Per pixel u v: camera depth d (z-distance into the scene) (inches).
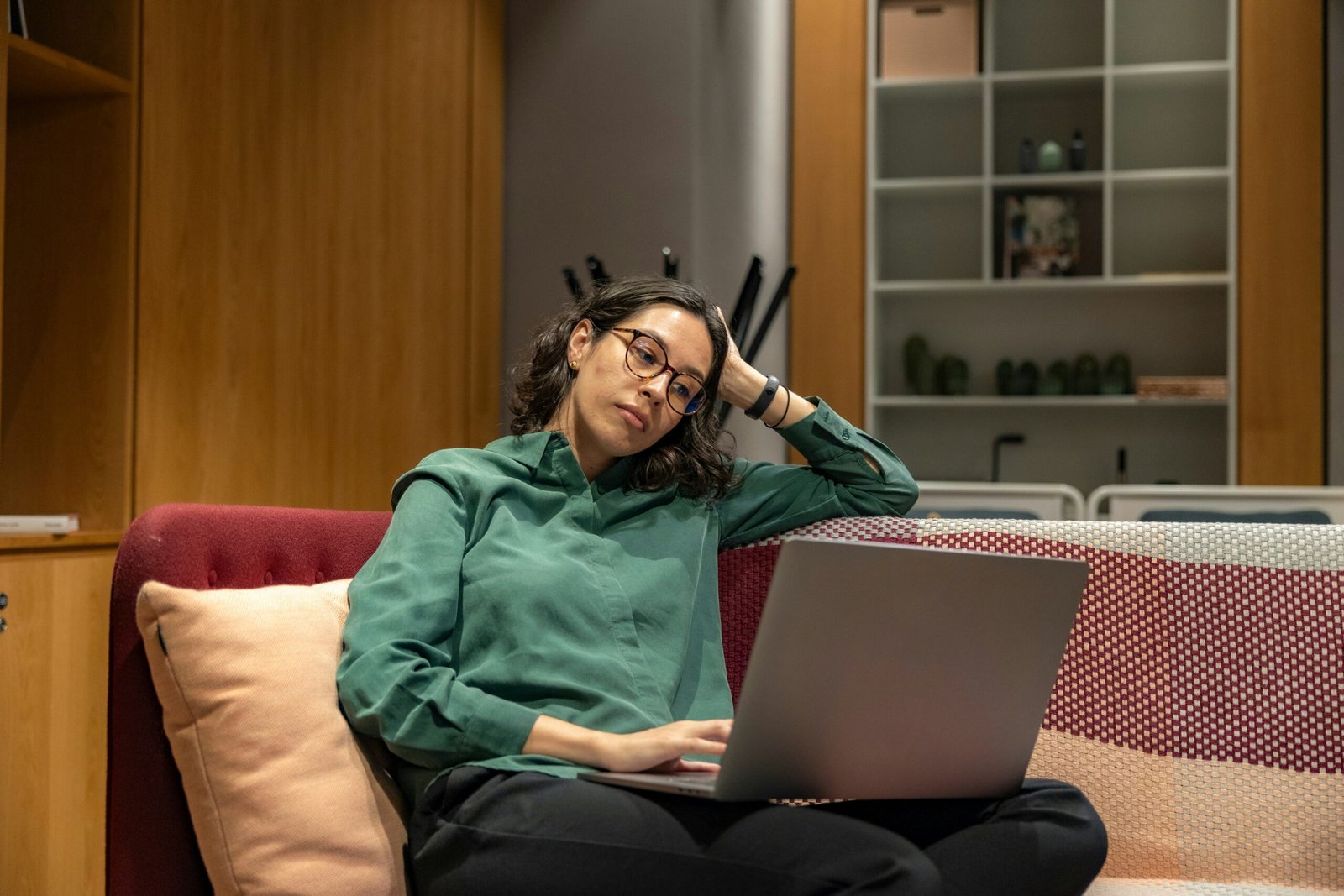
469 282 148.2
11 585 85.6
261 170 114.3
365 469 129.3
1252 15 198.5
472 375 149.0
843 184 210.8
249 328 112.3
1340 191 194.5
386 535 56.3
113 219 98.7
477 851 47.3
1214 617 63.0
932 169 222.2
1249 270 197.8
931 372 215.3
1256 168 197.9
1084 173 207.6
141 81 100.2
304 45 120.6
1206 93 214.5
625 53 153.0
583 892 45.2
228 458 109.4
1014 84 211.3
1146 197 216.2
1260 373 196.9
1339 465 193.6
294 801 48.1
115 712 50.2
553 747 49.4
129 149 98.7
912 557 43.3
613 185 152.5
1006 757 48.8
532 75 156.3
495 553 56.5
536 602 55.1
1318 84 196.4
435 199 141.3
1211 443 211.2
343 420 125.6
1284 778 61.2
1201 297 212.1
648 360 60.5
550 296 154.3
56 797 89.0
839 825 43.6
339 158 125.3
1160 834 61.7
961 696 46.3
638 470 63.4
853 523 67.8
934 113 222.4
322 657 52.1
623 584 59.1
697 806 45.6
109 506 97.7
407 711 49.4
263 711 48.8
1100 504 214.2
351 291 127.0
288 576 58.3
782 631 41.5
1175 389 201.3
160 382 101.8
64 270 99.5
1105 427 214.8
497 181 154.9
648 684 56.1
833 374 210.1
